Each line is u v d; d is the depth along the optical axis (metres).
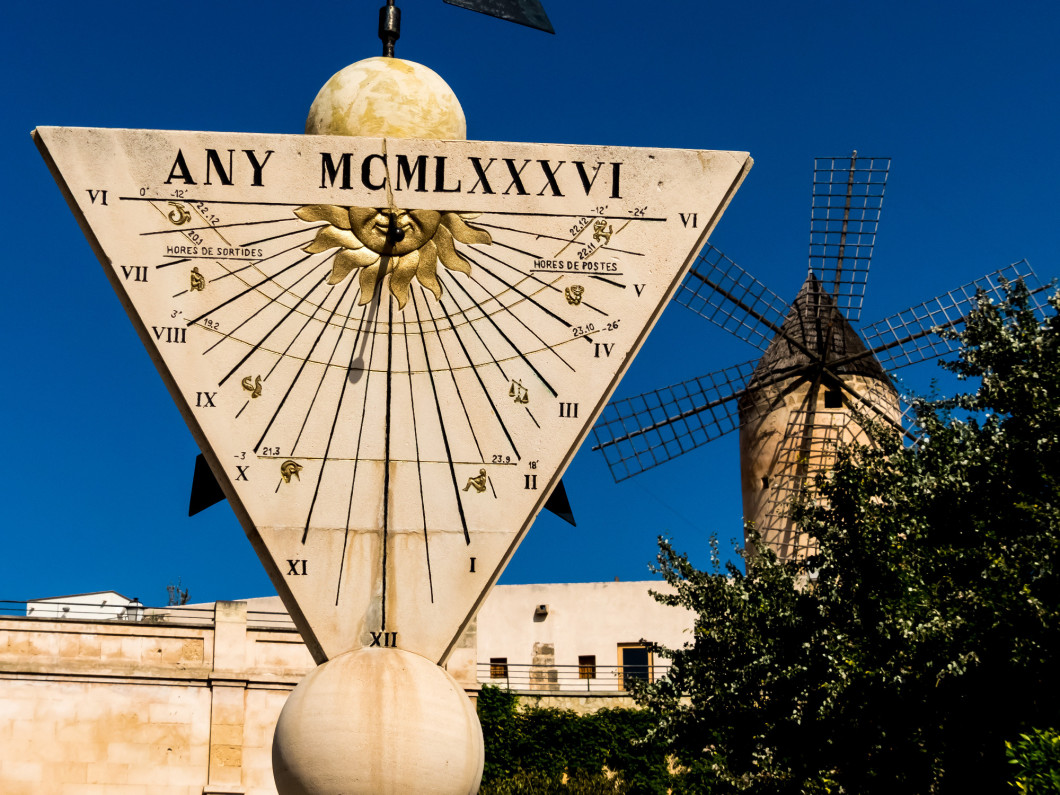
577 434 6.24
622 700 24.66
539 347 6.32
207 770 22.44
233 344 6.21
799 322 26.50
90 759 22.22
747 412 27.09
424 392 6.24
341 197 6.38
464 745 5.65
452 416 6.22
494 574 6.06
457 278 6.36
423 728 5.59
